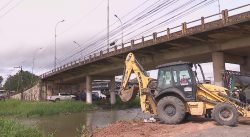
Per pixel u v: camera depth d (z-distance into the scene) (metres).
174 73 18.52
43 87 92.88
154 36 38.88
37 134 16.66
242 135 13.76
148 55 44.94
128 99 20.22
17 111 45.78
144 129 16.16
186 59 42.25
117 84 88.19
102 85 104.44
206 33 33.03
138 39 42.06
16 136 15.28
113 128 17.14
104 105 61.84
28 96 100.31
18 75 143.75
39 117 41.56
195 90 17.92
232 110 16.28
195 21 33.38
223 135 13.86
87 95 67.00
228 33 32.66
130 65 20.47
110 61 55.19
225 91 17.92
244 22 29.22
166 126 16.97
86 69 66.81
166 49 41.09
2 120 16.69
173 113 17.78
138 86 20.27
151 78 19.64
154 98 18.89
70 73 75.88
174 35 36.00
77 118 38.41
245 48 34.09
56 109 47.81
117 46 47.78
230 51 35.72
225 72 18.72
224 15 30.58
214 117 16.58
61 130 25.94
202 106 17.62
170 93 18.42
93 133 17.22
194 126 16.47
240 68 39.84
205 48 36.88
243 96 17.69
